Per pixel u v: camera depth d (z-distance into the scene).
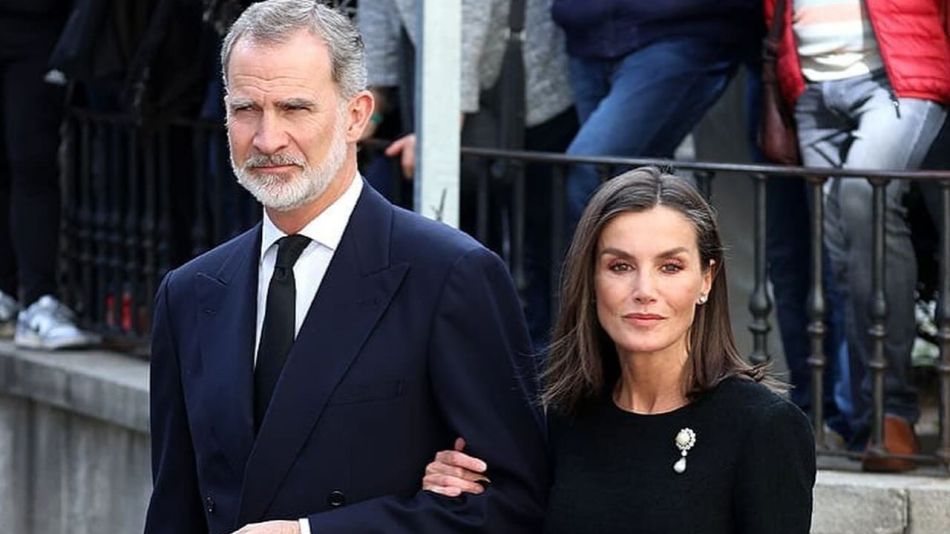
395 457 5.20
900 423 7.90
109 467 10.08
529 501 5.21
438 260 5.25
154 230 10.80
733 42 8.62
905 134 7.80
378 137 9.48
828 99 8.04
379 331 5.22
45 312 11.04
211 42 10.10
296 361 5.20
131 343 10.85
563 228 8.34
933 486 7.49
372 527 5.09
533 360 5.34
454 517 5.12
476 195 8.91
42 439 10.77
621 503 5.00
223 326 5.36
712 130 10.12
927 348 10.72
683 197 5.09
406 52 8.88
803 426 4.98
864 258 7.85
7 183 11.85
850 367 7.98
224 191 10.30
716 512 4.94
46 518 10.72
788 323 8.65
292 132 5.09
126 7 10.16
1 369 11.02
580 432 5.17
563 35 9.01
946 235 7.70
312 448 5.16
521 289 8.52
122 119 10.91
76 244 11.50
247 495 5.17
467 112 8.88
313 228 5.29
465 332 5.22
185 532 5.52
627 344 5.04
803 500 4.94
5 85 11.31
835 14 7.99
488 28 8.86
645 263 5.04
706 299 5.14
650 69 8.48
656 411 5.10
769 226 8.64
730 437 4.96
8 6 11.12
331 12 5.19
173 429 5.50
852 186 7.85
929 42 7.86
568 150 8.60
